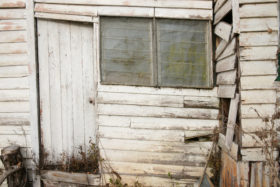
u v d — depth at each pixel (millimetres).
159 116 2764
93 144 2877
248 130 2049
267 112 2035
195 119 2760
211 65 2717
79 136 2977
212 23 2734
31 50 2797
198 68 2744
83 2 2721
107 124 2791
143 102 2760
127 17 2734
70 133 2975
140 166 2807
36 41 2842
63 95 2941
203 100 2746
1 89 2826
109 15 2711
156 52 2742
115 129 2793
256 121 2047
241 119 2059
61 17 2760
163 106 2764
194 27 2725
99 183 2816
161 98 2756
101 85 2771
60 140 2973
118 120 2783
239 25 2027
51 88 2922
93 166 2928
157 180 2805
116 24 2748
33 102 2832
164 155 2789
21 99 2836
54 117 2949
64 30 2887
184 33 2730
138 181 2807
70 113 2963
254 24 2025
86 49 2906
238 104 2115
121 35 2752
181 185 2791
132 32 2750
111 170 2812
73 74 2932
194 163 2779
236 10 2029
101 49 2762
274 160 2016
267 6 2018
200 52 2736
